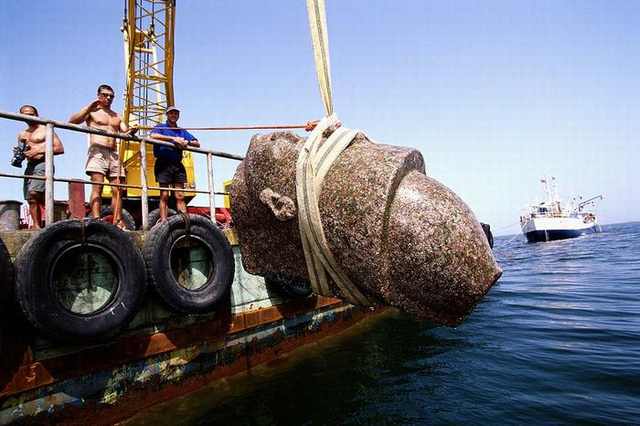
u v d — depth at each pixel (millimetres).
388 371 5133
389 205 3240
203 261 4902
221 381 4805
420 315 3314
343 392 4508
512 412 3777
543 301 9844
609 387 4238
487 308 9344
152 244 4246
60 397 3533
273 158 3971
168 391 4293
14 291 3293
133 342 4062
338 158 3572
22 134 5012
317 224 3494
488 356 5559
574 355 5359
